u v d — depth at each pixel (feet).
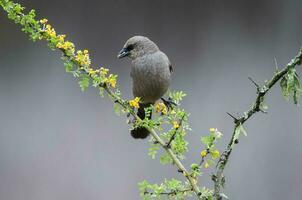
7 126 41.86
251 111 12.03
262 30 44.96
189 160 39.96
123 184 40.34
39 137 41.65
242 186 39.91
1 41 43.83
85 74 13.82
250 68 44.06
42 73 43.57
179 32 45.19
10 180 40.34
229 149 11.95
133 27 45.19
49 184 40.29
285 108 42.34
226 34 44.98
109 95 13.87
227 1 45.14
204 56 44.62
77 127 42.06
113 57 44.83
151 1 45.34
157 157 40.70
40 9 44.70
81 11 45.06
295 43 44.47
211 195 12.03
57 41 13.84
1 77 43.06
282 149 41.11
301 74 42.39
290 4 44.83
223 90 43.27
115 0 45.27
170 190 12.31
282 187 40.09
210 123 41.98
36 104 42.65
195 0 45.34
